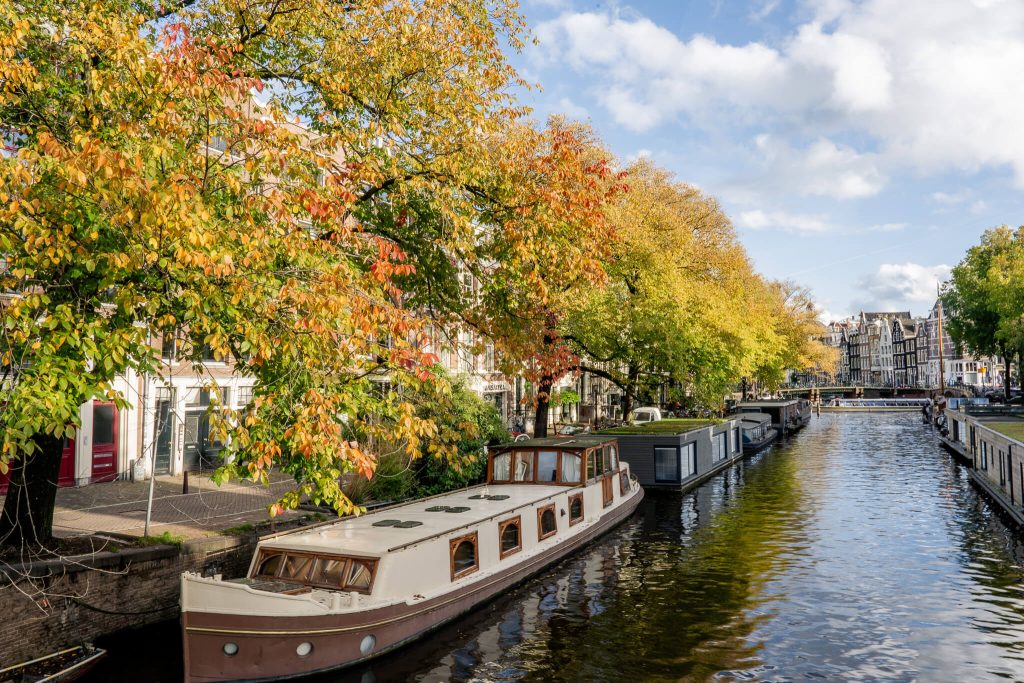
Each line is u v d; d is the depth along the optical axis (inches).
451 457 485.4
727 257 1551.4
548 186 534.3
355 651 438.0
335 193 378.9
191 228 312.5
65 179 320.5
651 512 948.6
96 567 460.8
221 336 343.0
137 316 364.8
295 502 381.1
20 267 335.6
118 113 377.1
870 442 1923.0
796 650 480.7
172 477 880.3
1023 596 593.3
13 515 475.8
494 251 545.0
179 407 910.4
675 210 1424.7
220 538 541.0
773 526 859.4
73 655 437.1
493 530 581.6
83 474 818.2
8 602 419.5
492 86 510.9
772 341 2190.0
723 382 1497.3
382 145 535.2
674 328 1185.4
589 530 746.2
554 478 763.4
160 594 502.3
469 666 453.4
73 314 346.9
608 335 1210.0
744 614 550.3
